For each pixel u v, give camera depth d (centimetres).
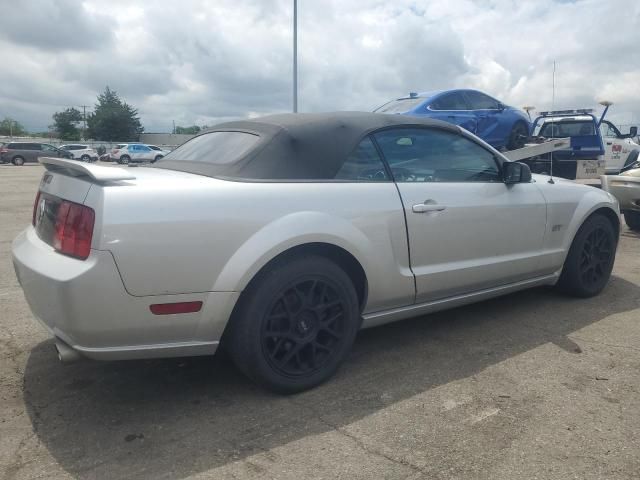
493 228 379
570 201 439
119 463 235
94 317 245
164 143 7650
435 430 260
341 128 329
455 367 330
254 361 280
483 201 374
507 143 1015
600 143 1163
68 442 252
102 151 4753
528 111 1251
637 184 756
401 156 349
